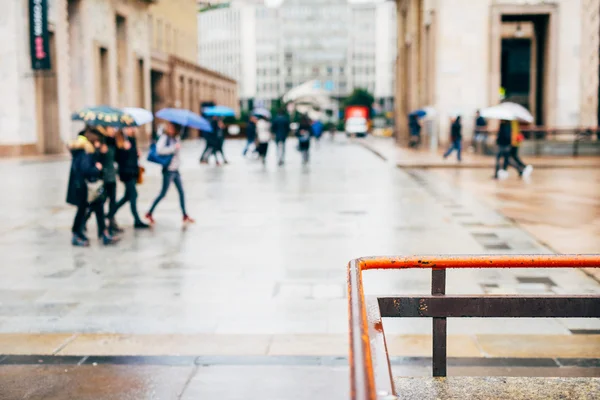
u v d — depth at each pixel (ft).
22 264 24.59
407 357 14.79
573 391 10.48
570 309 9.31
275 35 484.74
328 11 479.41
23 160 83.51
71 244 28.45
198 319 17.88
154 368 14.17
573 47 91.61
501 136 55.01
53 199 43.75
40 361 14.64
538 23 97.60
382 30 474.90
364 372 5.00
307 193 46.24
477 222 33.04
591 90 91.81
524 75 132.16
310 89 178.29
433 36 94.27
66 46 102.99
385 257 8.95
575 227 31.24
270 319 17.83
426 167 68.18
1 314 18.44
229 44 507.30
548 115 92.63
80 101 110.52
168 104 181.37
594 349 15.33
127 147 31.17
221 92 265.13
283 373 13.82
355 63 479.41
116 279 22.35
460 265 8.96
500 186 49.65
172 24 205.67
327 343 15.76
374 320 7.84
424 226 32.01
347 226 32.27
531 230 30.53
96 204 27.86
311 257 25.50
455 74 92.07
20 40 90.63
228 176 60.54
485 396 10.20
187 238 29.63
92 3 114.42
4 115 91.04
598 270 22.48
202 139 208.03
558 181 53.11
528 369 14.06
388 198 42.96
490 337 16.22
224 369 14.08
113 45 125.70
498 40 91.30
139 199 43.27
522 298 9.31
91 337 16.35
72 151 27.61
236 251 26.71
